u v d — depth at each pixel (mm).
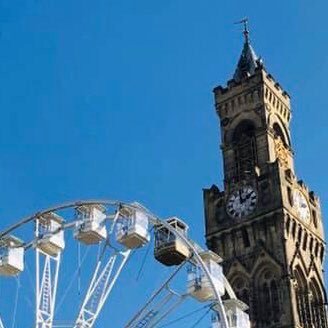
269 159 119688
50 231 57344
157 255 56531
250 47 134875
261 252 111688
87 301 54062
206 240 117000
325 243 120750
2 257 57281
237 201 117750
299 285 111375
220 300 51875
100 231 57812
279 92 129500
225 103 128500
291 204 115688
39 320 52906
